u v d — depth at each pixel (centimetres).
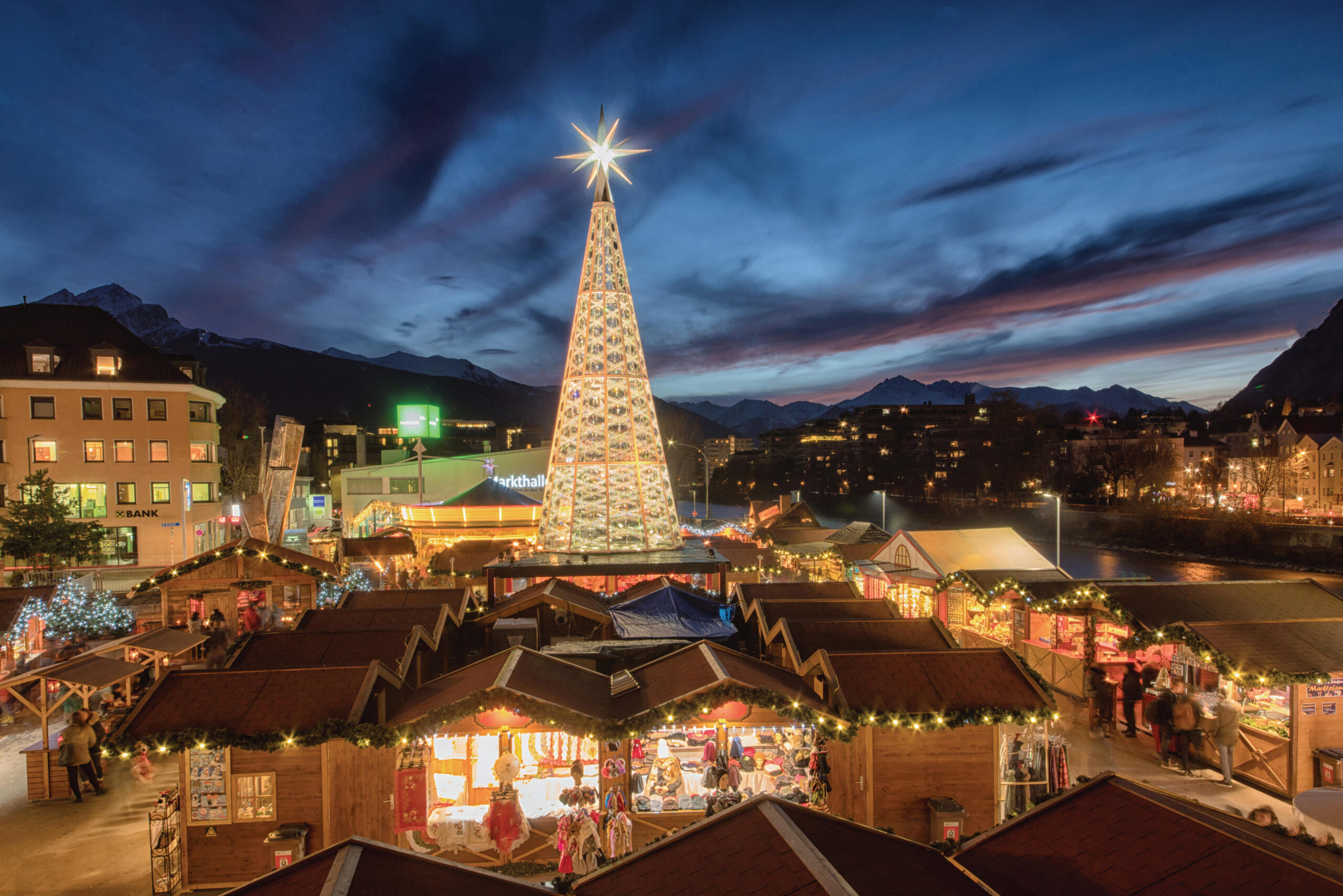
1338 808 760
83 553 3519
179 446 4353
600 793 1170
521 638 1992
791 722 1198
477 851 1163
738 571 3166
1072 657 1847
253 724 1096
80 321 4459
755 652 1858
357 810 1111
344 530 5975
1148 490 9800
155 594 3322
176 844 1103
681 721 1125
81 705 1742
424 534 4194
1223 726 1398
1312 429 9731
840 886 500
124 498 4247
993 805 1156
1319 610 1616
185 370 4575
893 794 1153
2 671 1923
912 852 619
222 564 2362
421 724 1094
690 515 9275
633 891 578
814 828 604
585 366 3362
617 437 3322
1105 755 1545
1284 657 1358
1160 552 7281
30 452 4097
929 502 12144
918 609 2480
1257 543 6569
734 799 1151
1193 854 566
